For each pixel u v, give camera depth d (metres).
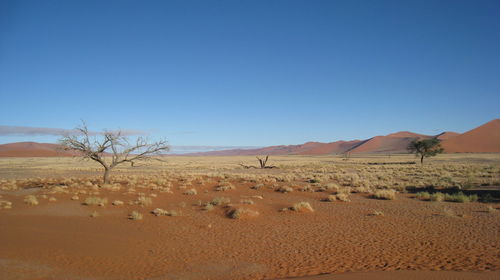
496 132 170.38
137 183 29.73
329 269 8.39
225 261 9.20
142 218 15.12
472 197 19.58
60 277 7.59
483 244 10.38
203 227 13.52
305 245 10.81
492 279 6.86
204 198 21.23
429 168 49.19
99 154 28.23
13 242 10.32
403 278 6.96
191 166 70.94
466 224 13.23
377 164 69.06
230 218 15.18
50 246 10.10
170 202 19.72
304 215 15.73
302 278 7.26
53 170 56.84
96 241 11.00
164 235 12.23
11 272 7.66
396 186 26.66
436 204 18.28
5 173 50.69
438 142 61.97
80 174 47.62
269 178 35.88
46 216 15.12
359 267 8.50
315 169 55.38
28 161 99.81
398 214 15.68
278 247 10.63
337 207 17.88
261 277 7.86
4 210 16.45
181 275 8.02
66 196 21.25
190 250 10.33
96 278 7.66
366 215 15.60
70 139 26.69
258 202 19.48
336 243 10.99
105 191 23.94
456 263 8.62
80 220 14.45
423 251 9.84
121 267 8.56
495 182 27.20
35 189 25.97
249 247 10.66
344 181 32.28
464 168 47.53
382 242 10.96
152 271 8.30
